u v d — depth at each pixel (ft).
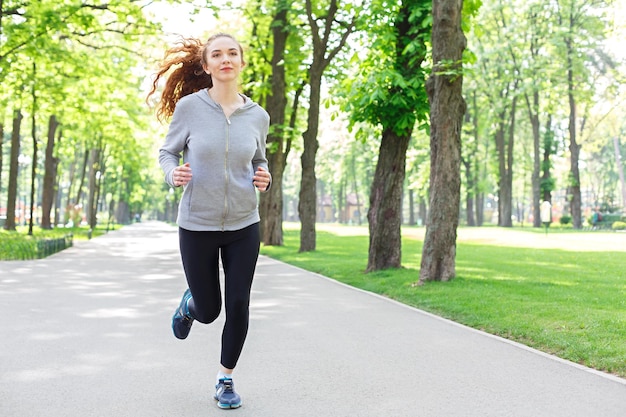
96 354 18.35
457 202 37.63
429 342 20.59
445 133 37.14
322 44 68.95
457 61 35.47
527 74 151.94
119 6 71.46
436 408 13.19
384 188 45.80
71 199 264.72
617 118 182.09
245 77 85.71
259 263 56.80
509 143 164.35
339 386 14.97
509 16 153.48
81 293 33.09
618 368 16.66
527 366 17.19
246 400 13.76
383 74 41.73
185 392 14.38
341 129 220.43
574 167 159.33
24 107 81.51
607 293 32.55
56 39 77.20
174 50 14.28
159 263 54.39
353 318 25.68
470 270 46.32
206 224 13.14
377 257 45.60
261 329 22.93
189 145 13.19
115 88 85.15
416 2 44.32
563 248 79.30
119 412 12.81
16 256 57.41
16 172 103.45
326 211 399.65
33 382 15.14
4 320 24.25
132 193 219.82
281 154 82.84
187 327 15.10
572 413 12.85
